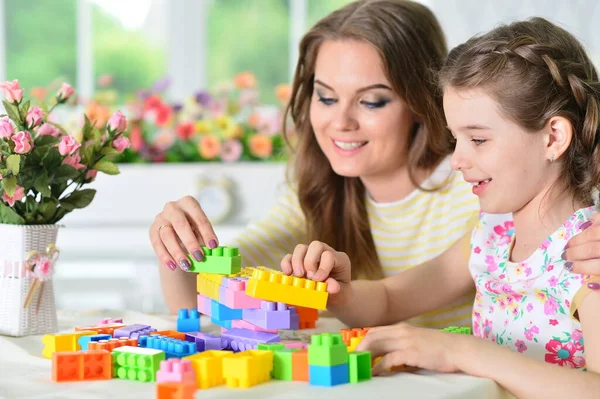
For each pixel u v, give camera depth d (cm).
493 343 89
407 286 129
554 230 104
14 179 109
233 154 267
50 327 115
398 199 149
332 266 105
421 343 89
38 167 113
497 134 100
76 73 309
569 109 102
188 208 110
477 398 81
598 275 95
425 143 143
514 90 99
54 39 306
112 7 309
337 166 142
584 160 103
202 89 314
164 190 268
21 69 305
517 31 108
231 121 269
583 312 95
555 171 103
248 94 275
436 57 142
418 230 148
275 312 94
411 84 138
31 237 113
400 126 140
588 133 102
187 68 313
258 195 267
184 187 267
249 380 80
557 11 281
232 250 101
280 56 313
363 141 140
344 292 116
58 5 306
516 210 109
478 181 103
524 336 107
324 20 145
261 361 82
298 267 104
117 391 79
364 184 150
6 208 113
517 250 111
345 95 138
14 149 108
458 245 130
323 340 82
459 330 102
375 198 150
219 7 312
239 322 100
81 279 282
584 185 103
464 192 145
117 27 310
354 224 151
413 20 140
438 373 89
